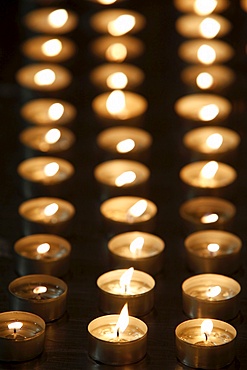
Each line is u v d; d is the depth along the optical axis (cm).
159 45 158
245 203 130
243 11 165
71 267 120
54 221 125
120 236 121
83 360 109
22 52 154
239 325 113
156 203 130
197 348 108
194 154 136
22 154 136
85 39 158
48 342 111
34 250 121
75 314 114
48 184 129
